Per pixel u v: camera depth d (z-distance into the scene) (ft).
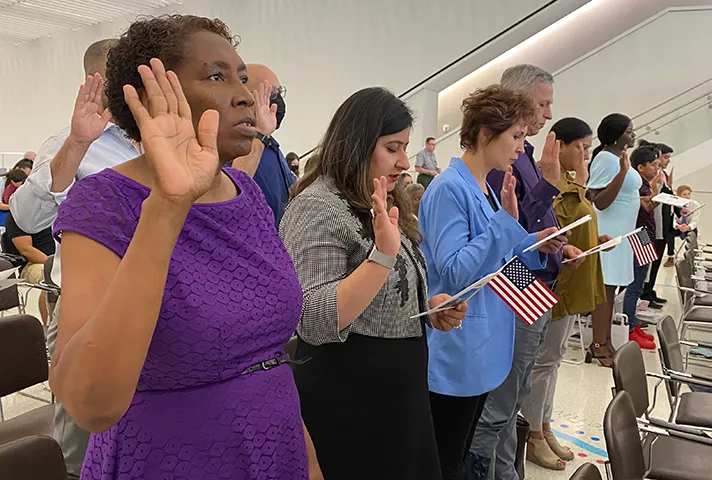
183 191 2.25
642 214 16.94
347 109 4.86
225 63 2.81
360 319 4.71
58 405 5.10
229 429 2.90
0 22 37.42
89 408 2.24
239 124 2.84
